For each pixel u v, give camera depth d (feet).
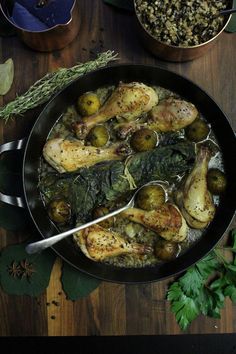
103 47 2.59
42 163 2.52
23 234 2.54
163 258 2.42
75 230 2.33
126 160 2.43
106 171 2.42
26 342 2.85
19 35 2.45
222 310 2.52
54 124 2.53
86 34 2.59
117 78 2.49
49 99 2.50
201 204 2.37
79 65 2.46
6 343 2.85
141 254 2.43
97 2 2.59
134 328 2.52
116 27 2.59
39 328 2.53
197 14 2.39
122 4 2.55
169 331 2.52
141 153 2.44
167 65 2.58
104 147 2.46
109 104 2.44
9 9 2.47
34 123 2.35
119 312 2.53
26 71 2.59
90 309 2.53
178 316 2.44
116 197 2.44
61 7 2.39
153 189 2.37
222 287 2.47
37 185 2.49
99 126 2.45
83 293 2.48
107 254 2.39
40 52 2.58
